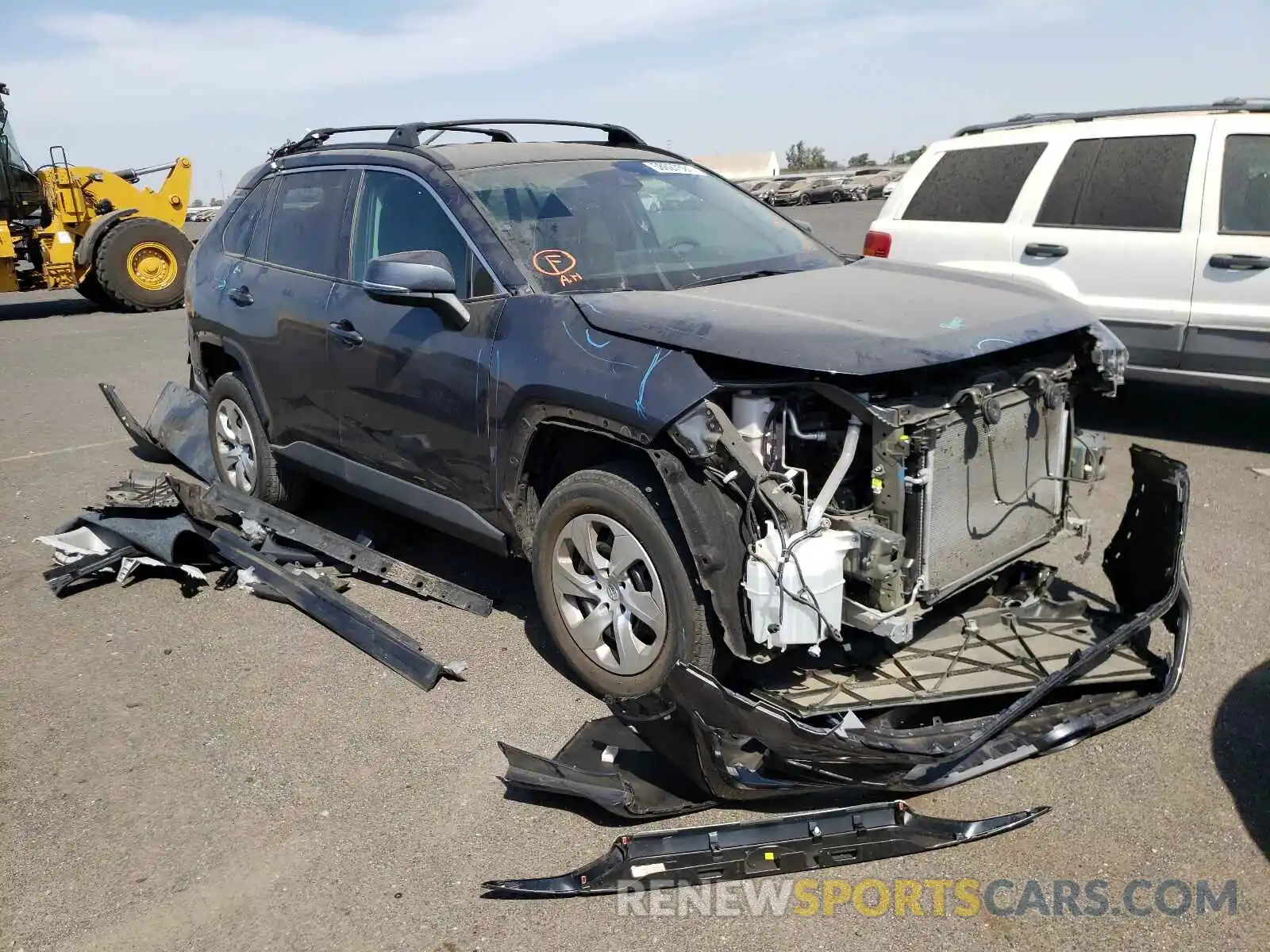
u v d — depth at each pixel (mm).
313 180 4949
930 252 7375
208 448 6027
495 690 3771
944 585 3223
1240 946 2463
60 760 3432
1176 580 3525
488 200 4055
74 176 16062
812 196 37750
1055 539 3709
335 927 2643
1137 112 6766
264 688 3865
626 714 2928
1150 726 3387
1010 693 3262
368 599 4625
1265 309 6016
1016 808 3006
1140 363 6578
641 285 3854
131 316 16219
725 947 2527
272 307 4887
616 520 3355
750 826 2789
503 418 3645
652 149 5090
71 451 7383
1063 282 6754
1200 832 2867
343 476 4668
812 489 3240
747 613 3008
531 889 2691
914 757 2803
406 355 4039
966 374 3283
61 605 4672
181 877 2850
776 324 3146
